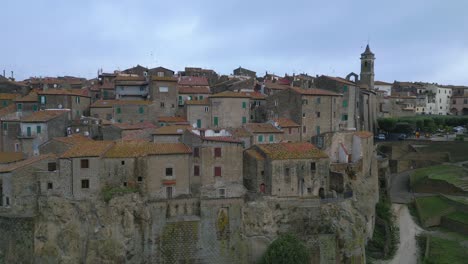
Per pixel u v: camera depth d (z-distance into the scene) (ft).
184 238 249.55
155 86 363.76
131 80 402.93
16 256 239.50
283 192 269.44
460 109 640.58
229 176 261.44
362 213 291.79
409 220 315.99
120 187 245.86
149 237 245.24
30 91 418.31
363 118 431.43
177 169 255.09
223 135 289.33
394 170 424.87
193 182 259.19
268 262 238.48
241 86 435.53
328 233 263.29
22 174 239.91
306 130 345.72
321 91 363.56
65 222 239.50
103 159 244.42
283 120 342.85
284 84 479.00
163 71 509.76
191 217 251.19
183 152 255.09
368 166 331.57
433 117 543.39
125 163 247.70
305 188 275.39
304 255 241.96
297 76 543.80
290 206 264.52
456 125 538.06
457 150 426.10
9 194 240.32
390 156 439.22
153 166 250.78
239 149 262.88
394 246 283.59
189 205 253.65
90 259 237.04
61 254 237.45
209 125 341.82
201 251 251.39
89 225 239.71
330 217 265.13
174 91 369.50
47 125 301.43
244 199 262.26
